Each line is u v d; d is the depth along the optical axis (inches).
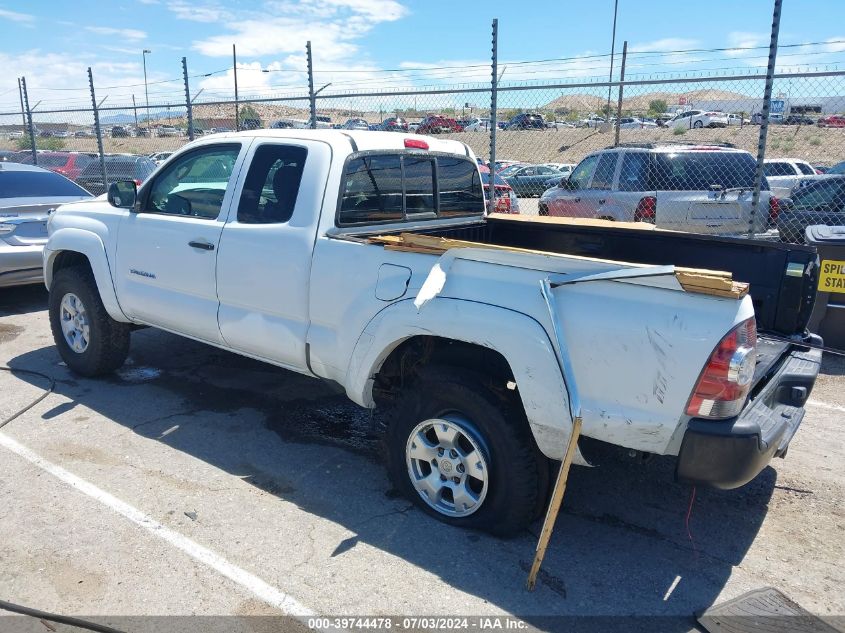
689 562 131.2
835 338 257.9
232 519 141.1
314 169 157.6
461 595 118.6
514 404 130.7
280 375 230.4
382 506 147.7
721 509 151.8
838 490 160.7
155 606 114.0
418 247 135.6
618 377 114.7
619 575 126.2
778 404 136.6
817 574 128.3
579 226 191.0
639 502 154.1
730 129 726.5
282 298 159.6
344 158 159.3
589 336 115.8
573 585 122.6
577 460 125.4
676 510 151.0
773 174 599.5
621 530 142.1
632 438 116.3
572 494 156.9
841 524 146.1
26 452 168.9
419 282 135.0
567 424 119.3
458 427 133.2
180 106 454.6
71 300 220.7
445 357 140.3
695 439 110.9
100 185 593.3
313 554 129.4
